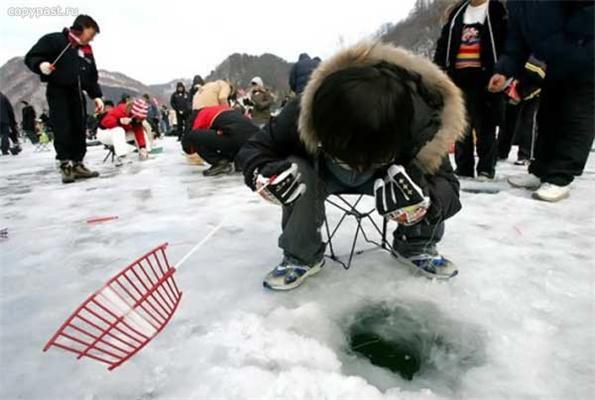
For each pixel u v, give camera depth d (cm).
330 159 129
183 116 1088
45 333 125
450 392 97
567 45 231
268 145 141
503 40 301
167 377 102
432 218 139
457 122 127
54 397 98
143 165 523
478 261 164
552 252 171
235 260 175
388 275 157
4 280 164
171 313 119
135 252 191
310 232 146
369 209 252
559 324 120
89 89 416
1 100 913
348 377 100
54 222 250
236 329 121
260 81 739
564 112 251
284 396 95
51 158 777
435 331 122
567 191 260
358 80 93
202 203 285
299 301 139
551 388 96
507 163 455
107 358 111
